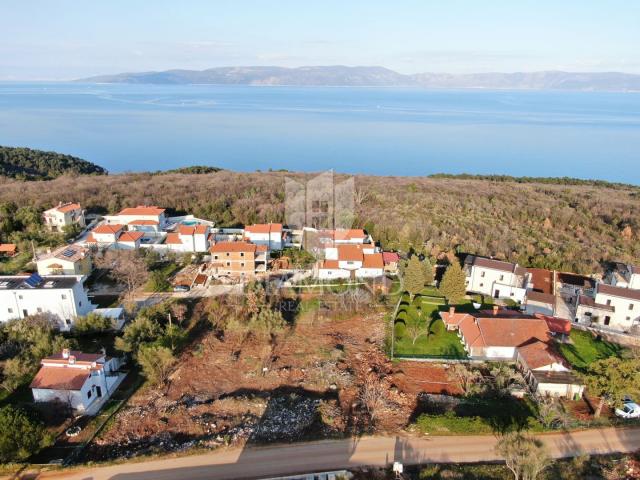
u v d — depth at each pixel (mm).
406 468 35656
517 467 33094
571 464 35844
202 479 34375
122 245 81875
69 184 121812
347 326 60031
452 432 39938
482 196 120062
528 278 69375
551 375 46344
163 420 42125
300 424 41031
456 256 83750
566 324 58094
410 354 52938
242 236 88250
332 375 48938
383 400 44500
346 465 35938
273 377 49031
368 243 82938
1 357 48219
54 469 35344
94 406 43938
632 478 34375
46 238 84125
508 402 44312
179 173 150000
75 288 57406
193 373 49781
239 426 40969
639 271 70438
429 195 118312
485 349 52250
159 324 55062
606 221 102562
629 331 59875
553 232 96812
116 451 38281
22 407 38125
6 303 55875
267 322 56031
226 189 120438
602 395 44031
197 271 74812
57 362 44562
